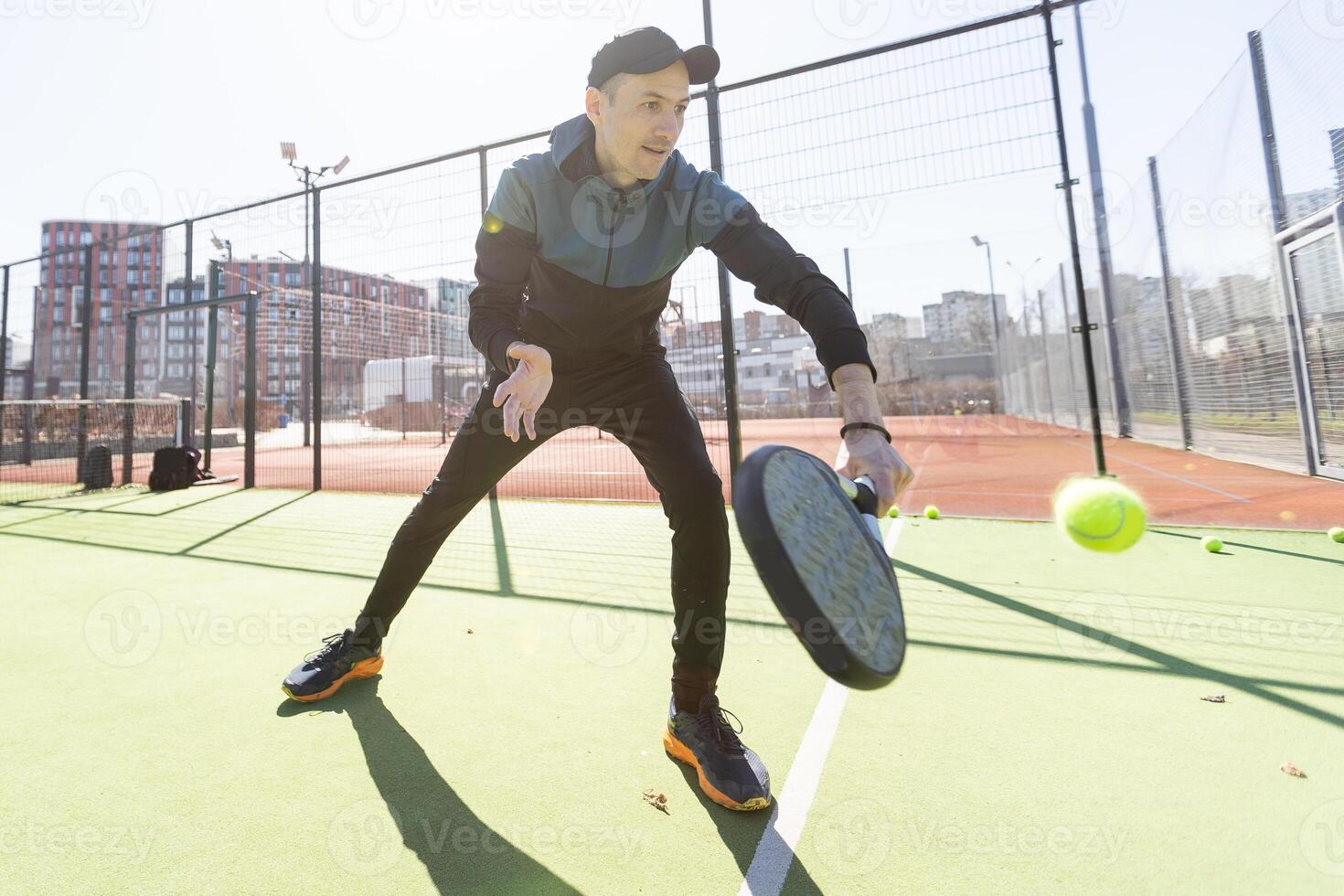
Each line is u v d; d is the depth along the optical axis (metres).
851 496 0.79
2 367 10.81
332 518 5.16
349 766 1.43
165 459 7.64
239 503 6.24
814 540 0.66
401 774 1.40
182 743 1.54
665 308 1.59
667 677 1.95
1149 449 8.48
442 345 17.58
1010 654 2.10
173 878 1.07
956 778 1.37
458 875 1.08
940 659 2.06
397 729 1.61
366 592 2.94
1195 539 3.75
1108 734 1.54
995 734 1.56
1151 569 3.12
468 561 3.58
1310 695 1.73
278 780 1.38
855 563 0.68
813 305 1.08
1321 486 5.13
